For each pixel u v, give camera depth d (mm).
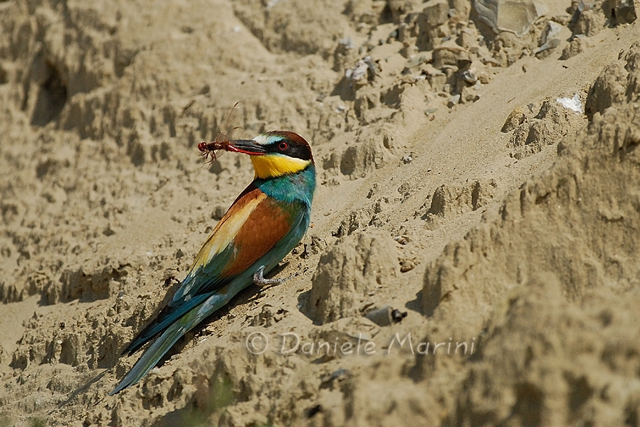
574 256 7840
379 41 15305
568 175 8117
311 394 7543
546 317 6297
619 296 7223
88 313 12547
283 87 15438
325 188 13117
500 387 6246
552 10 14086
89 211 15383
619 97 10242
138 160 16031
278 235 11312
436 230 9625
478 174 10203
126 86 16875
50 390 11617
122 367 10867
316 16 16281
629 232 7812
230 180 14430
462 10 14633
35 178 16922
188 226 13609
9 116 18641
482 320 7402
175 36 17141
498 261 7953
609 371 6023
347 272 8781
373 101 14258
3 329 13562
